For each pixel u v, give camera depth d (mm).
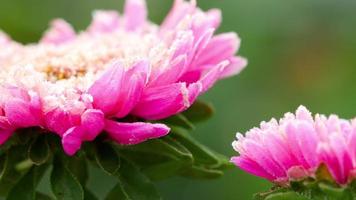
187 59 286
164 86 282
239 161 275
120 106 279
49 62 316
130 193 286
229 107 463
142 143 291
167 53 285
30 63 313
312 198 263
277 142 267
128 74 277
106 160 283
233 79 467
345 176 260
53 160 289
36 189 297
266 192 271
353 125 263
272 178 271
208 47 303
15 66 312
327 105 477
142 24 354
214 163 304
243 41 480
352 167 260
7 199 291
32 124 279
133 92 277
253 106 469
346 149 260
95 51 318
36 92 277
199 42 291
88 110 271
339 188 260
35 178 293
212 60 304
